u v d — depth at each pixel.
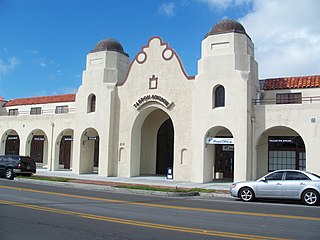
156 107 27.86
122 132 29.11
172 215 11.12
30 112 39.34
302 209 13.27
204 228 9.09
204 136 24.38
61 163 36.81
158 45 28.08
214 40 24.69
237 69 23.80
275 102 26.02
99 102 30.06
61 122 33.56
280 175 15.68
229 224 9.70
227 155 27.36
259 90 25.91
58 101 37.31
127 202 14.41
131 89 29.03
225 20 25.17
